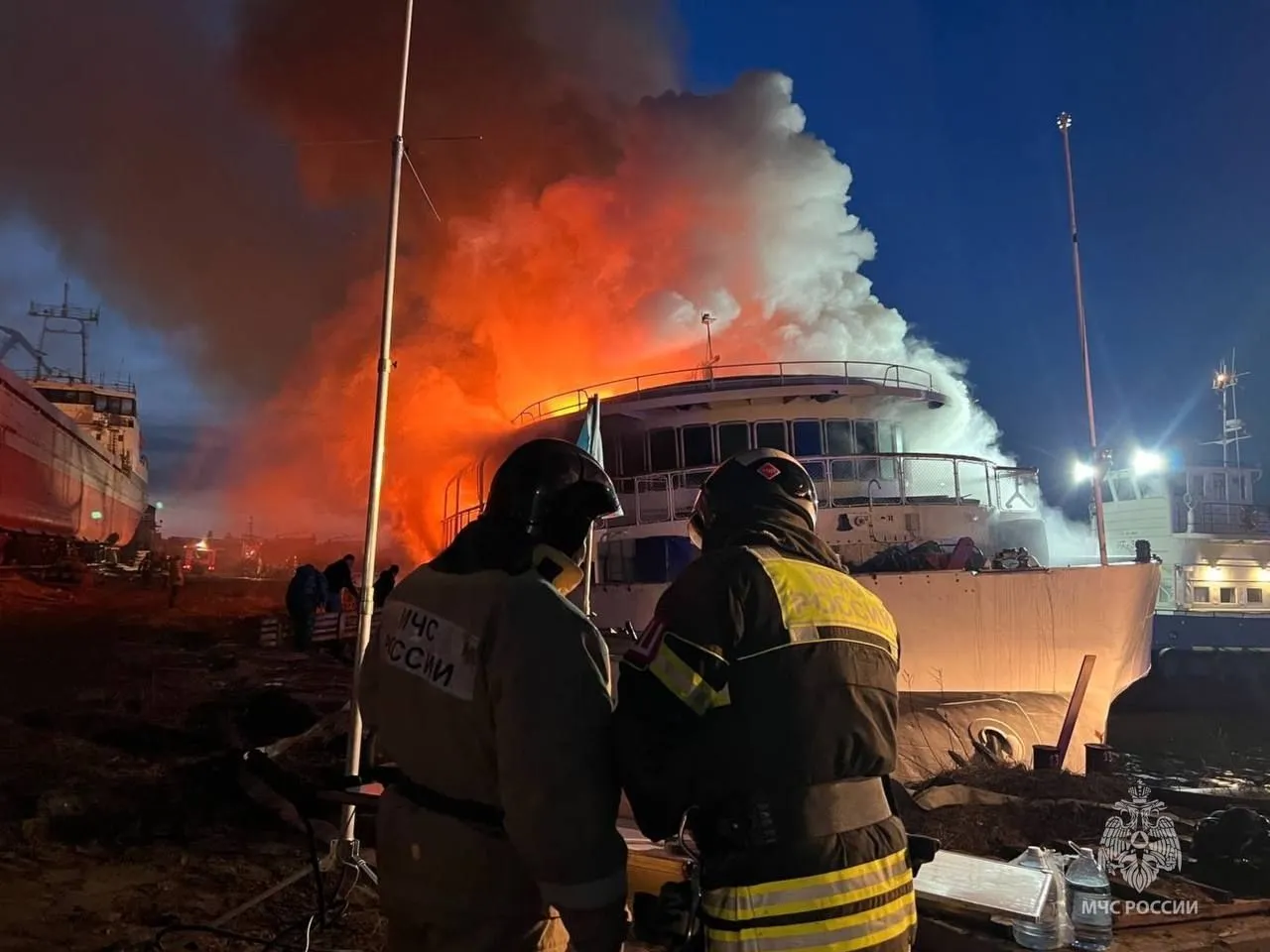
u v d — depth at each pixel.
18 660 12.56
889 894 1.84
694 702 1.79
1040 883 3.67
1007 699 8.65
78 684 10.66
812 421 11.69
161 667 12.63
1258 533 21.58
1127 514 22.34
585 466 2.23
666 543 10.68
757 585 1.87
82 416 52.59
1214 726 17.77
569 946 2.12
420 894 1.96
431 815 1.97
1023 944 3.32
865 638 1.94
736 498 2.14
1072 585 8.50
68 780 6.00
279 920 3.89
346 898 3.88
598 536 11.02
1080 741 8.40
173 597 24.00
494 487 2.19
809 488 2.20
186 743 7.49
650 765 1.78
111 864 4.55
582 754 1.82
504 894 1.94
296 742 7.36
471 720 1.93
